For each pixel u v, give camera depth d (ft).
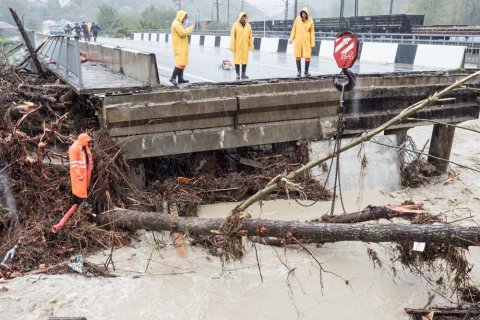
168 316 18.33
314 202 27.17
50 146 28.89
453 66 51.34
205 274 21.03
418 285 20.77
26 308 18.38
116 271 21.03
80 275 20.59
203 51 77.46
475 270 21.84
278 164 30.37
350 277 21.17
